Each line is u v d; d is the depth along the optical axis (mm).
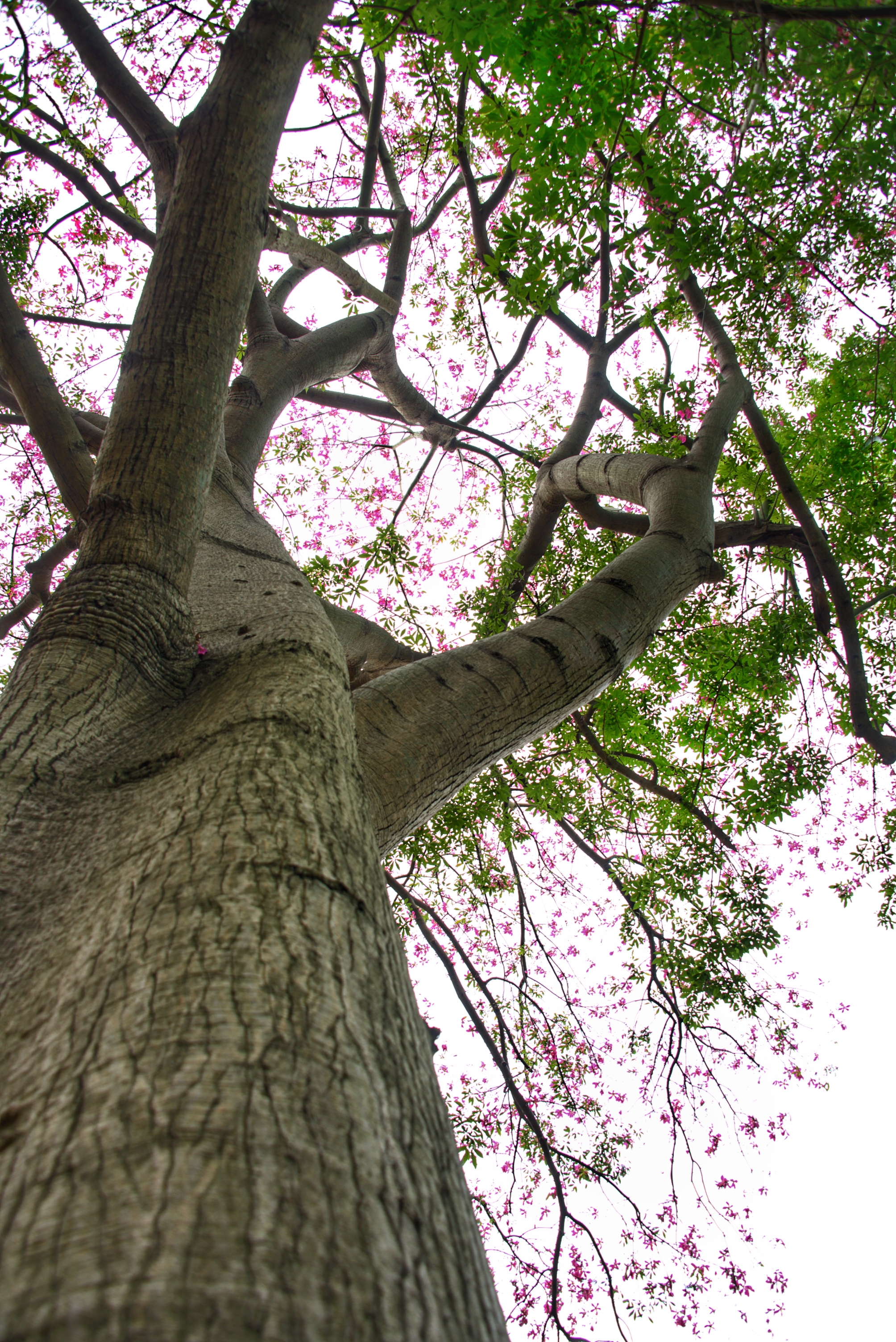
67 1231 692
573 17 3607
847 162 4316
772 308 5664
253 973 1058
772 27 3666
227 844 1343
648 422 7184
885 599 7094
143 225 5508
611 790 7352
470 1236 921
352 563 6086
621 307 4637
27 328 4051
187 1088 862
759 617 7066
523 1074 6836
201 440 2488
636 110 4004
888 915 6168
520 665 3152
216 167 2736
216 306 2607
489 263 4219
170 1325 613
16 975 1279
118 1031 969
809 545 6137
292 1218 740
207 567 3219
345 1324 671
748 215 4605
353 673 4504
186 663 2318
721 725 6730
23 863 1558
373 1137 896
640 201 4559
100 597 2152
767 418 7773
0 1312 624
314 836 1424
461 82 5922
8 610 6988
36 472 6953
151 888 1265
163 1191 735
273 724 1791
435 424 8023
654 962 5973
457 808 5562
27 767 1733
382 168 8344
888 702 6898
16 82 4598
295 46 2949
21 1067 1008
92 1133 810
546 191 4012
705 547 4215
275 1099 869
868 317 4961
